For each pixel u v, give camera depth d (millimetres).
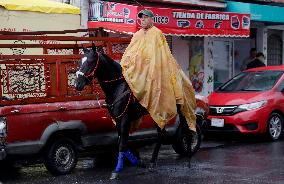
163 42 9664
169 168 10156
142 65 9391
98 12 14609
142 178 9250
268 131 13562
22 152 8961
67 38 9773
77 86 9094
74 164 9789
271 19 19016
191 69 18359
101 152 10555
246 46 21047
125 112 9312
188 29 15000
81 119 9672
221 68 19844
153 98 9383
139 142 10727
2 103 8844
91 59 9070
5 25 12844
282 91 14031
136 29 13430
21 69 9234
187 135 10516
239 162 10648
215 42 19484
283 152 11852
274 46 22672
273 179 8961
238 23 16375
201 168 10094
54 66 9562
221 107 13586
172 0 16391
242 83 14602
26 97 9219
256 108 13359
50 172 9586
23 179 9406
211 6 17625
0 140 8742
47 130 9227
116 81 9367
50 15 13531
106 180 9141
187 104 10055
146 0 15836
